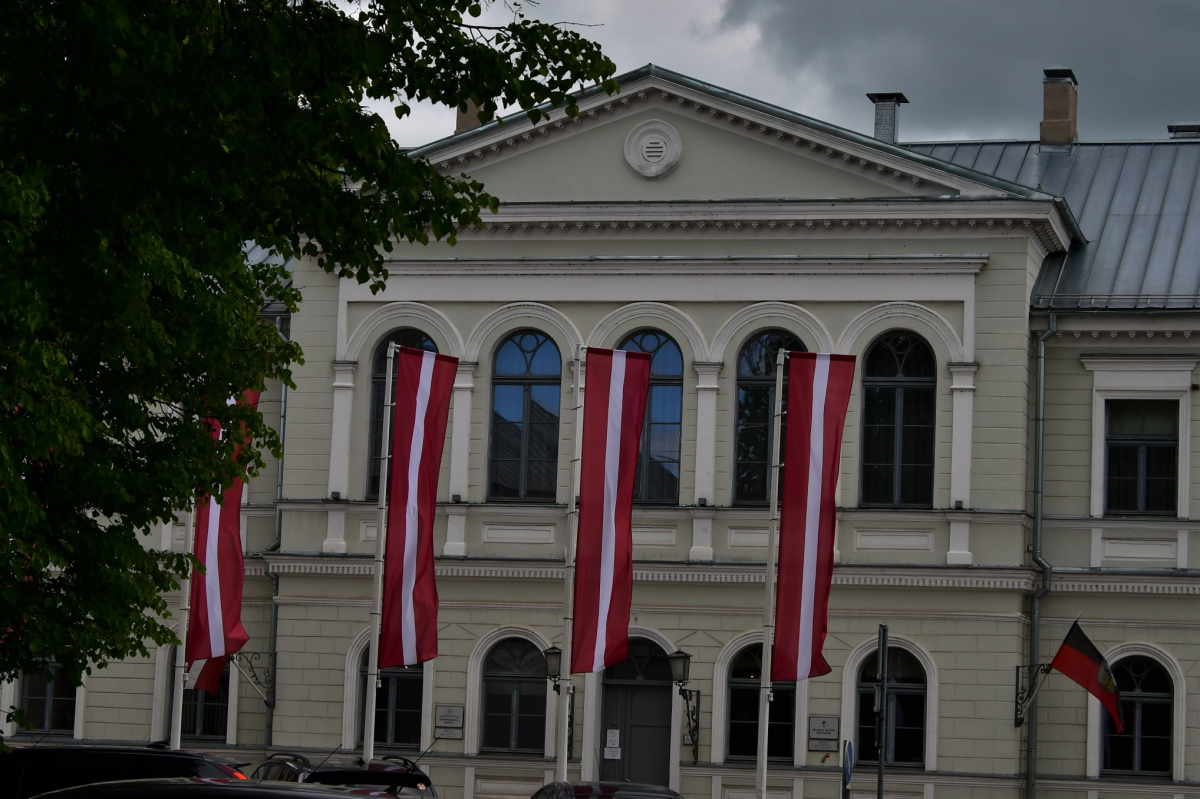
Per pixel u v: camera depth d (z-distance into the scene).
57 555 23.64
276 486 44.69
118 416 25.83
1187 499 40.62
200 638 37.19
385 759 33.97
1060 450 41.41
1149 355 41.19
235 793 13.60
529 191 42.91
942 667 39.78
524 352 42.78
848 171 41.44
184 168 18.14
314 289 43.78
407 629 35.41
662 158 42.25
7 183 18.61
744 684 40.66
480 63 19.34
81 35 17.48
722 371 41.50
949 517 40.12
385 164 19.19
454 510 42.31
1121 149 48.50
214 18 18.69
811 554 34.72
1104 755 40.31
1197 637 40.09
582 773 40.66
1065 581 40.56
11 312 19.56
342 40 18.84
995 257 40.69
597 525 34.75
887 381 41.09
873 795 39.62
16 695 44.84
